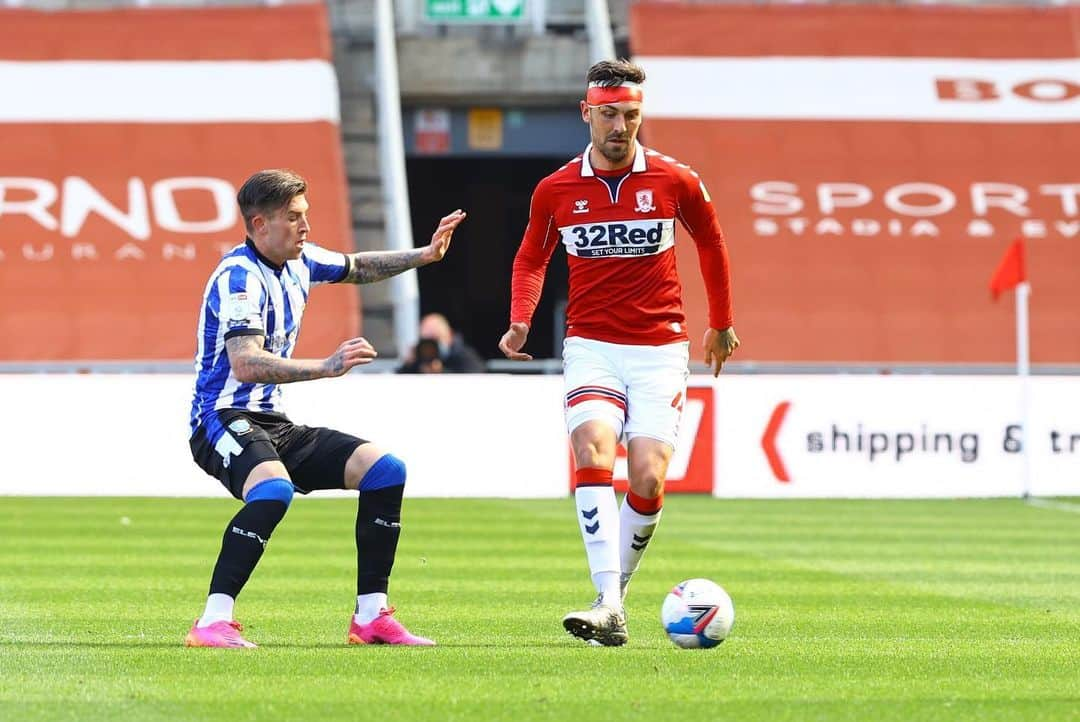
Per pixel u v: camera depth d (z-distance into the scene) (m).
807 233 82.75
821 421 60.78
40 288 77.94
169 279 78.56
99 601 29.25
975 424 61.31
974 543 43.50
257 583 32.59
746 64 88.19
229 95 84.25
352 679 19.64
